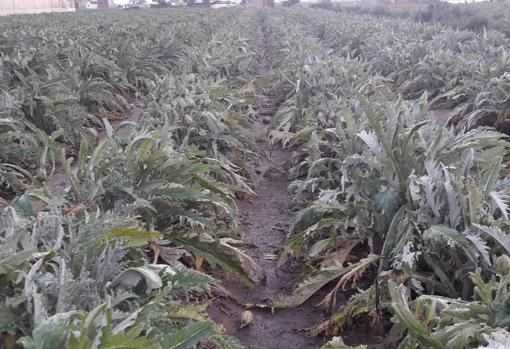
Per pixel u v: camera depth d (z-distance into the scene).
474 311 2.23
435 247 2.97
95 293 2.13
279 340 3.22
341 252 3.62
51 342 1.67
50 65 7.60
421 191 3.22
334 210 3.80
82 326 1.67
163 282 2.45
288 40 14.25
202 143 5.27
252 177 5.56
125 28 15.62
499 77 7.25
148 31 15.03
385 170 3.51
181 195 3.29
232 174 5.07
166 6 55.00
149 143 3.49
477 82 7.39
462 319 2.24
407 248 2.90
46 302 1.98
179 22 19.92
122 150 3.70
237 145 5.34
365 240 3.82
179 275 2.48
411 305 2.56
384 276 2.95
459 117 7.45
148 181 3.43
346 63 8.33
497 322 2.17
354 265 3.24
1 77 7.32
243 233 4.52
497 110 6.53
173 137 5.10
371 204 3.52
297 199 5.34
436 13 22.42
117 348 1.66
